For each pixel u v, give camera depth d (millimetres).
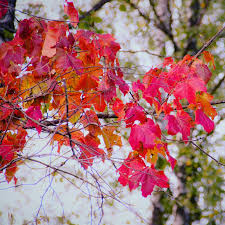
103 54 1688
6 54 1646
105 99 1710
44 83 1719
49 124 1777
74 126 1739
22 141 1766
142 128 1685
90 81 1704
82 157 1724
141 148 1687
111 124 1753
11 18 2143
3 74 1661
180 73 1680
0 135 1771
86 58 1693
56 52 1626
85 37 1668
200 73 1669
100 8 2818
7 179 1727
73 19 1688
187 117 1700
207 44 1685
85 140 1743
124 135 2201
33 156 1602
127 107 1724
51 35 1631
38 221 1656
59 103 1731
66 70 1701
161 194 2836
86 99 1731
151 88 1705
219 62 2941
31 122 1705
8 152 1746
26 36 1653
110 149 1734
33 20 1656
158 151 1700
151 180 1684
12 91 1743
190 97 1665
